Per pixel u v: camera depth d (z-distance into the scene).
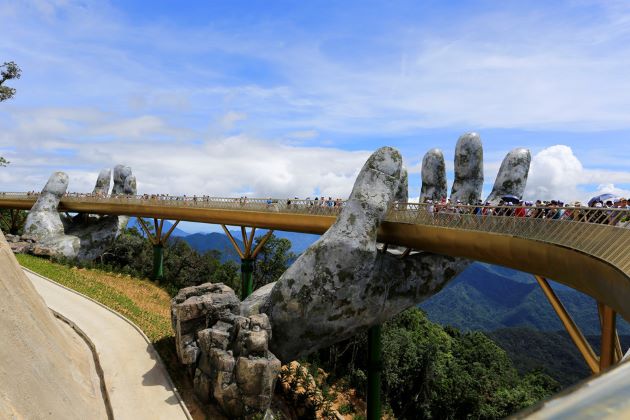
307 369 42.28
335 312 27.61
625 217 13.22
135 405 23.94
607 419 2.17
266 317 27.12
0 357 18.00
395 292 28.70
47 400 19.16
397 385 51.34
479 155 31.42
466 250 22.77
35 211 58.69
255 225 41.22
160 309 43.94
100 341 31.12
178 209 49.41
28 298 23.25
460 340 78.38
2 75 57.28
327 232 28.41
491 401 53.16
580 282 15.34
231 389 24.08
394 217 28.14
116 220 62.72
